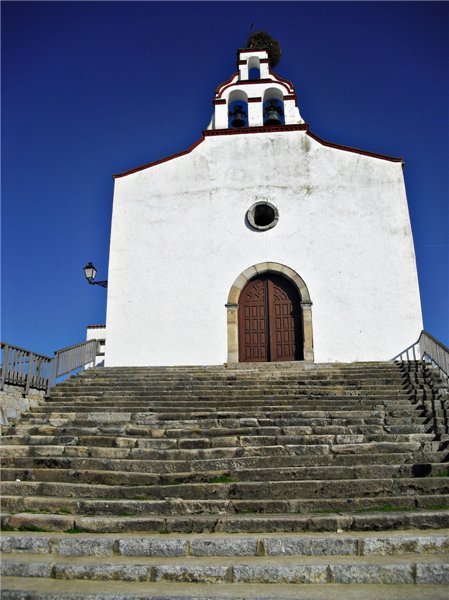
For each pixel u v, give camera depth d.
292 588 4.23
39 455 7.34
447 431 7.73
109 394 10.07
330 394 9.80
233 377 10.98
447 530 5.23
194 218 14.61
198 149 15.22
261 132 15.20
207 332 13.66
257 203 14.48
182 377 11.09
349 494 6.07
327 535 5.03
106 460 6.86
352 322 13.34
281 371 11.33
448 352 9.62
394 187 14.24
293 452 7.09
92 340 13.50
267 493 6.07
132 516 5.60
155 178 15.06
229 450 7.09
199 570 4.43
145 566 4.51
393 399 9.28
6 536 5.08
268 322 13.86
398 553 4.82
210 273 14.12
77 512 5.75
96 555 4.86
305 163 14.77
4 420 8.56
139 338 13.78
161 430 7.89
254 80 16.27
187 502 5.75
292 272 13.87
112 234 14.70
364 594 4.07
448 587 4.26
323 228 14.15
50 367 10.58
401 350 13.02
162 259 14.36
